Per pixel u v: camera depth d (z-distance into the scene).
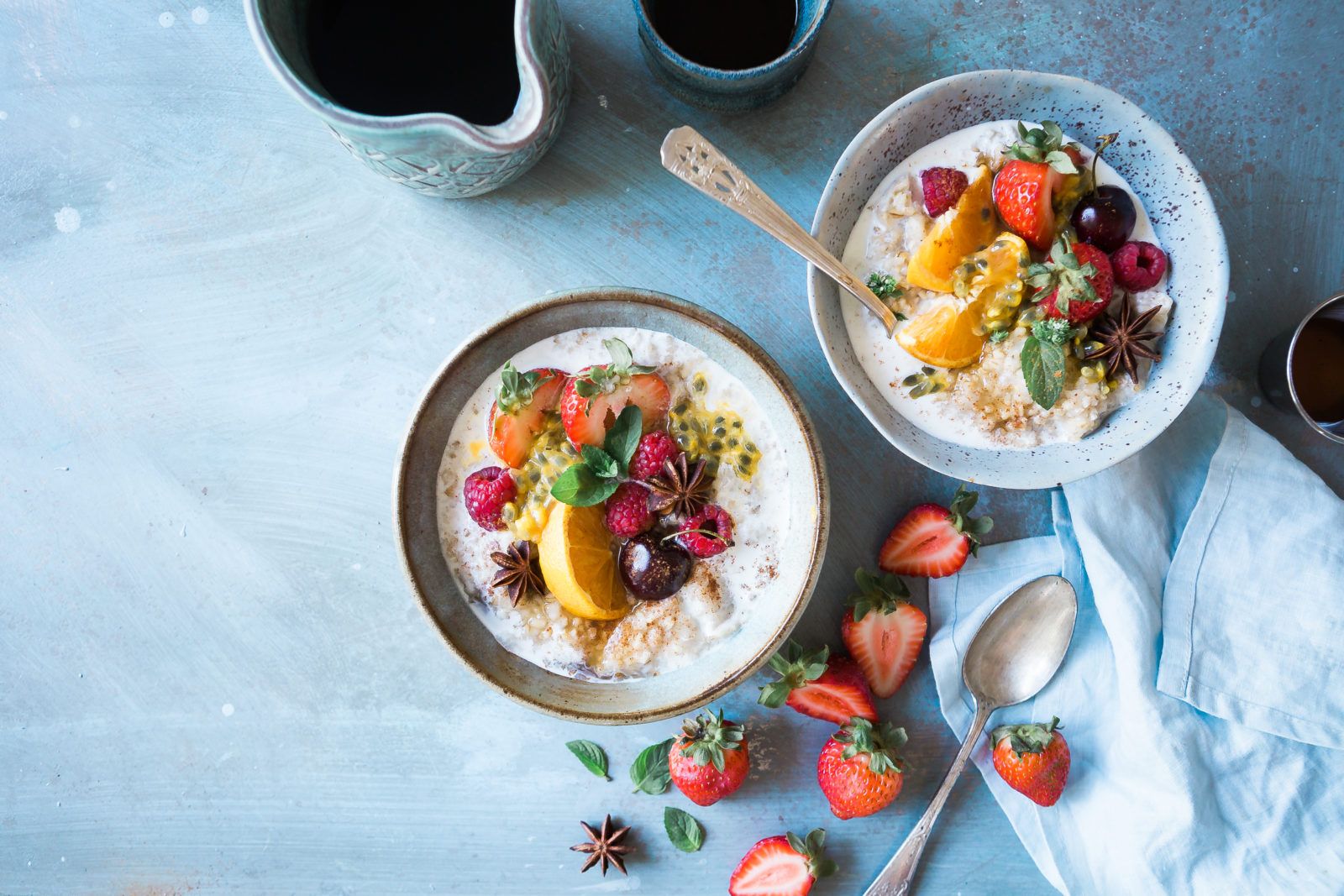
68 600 0.64
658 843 0.63
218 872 0.64
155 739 0.64
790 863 0.62
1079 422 0.56
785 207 0.62
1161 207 0.56
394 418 0.63
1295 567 0.60
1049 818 0.62
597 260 0.62
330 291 0.63
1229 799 0.60
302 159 0.63
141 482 0.63
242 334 0.63
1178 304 0.56
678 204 0.62
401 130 0.51
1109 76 0.61
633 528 0.57
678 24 0.59
